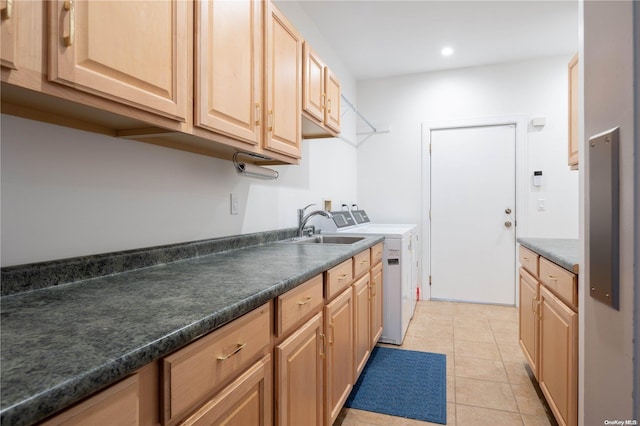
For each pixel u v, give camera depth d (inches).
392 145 159.8
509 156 144.8
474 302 149.9
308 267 51.8
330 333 59.1
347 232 113.5
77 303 33.1
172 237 58.4
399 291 106.5
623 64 24.2
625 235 24.2
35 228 38.9
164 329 26.3
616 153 25.3
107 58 33.2
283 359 43.1
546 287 70.4
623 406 24.3
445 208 153.3
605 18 26.9
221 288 38.8
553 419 69.1
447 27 116.0
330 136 96.8
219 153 67.6
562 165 138.5
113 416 22.0
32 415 17.1
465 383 83.3
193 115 44.9
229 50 51.2
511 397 77.2
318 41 117.3
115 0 34.0
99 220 46.1
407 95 157.5
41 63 28.1
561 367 59.1
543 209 140.7
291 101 70.6
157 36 39.0
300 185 107.8
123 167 49.5
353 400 76.7
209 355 30.4
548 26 115.0
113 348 22.9
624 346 24.2
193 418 28.6
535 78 141.0
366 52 134.4
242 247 75.0
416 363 93.6
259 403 38.8
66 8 29.4
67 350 22.6
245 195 79.6
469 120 148.8
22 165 37.7
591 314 29.3
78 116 40.4
